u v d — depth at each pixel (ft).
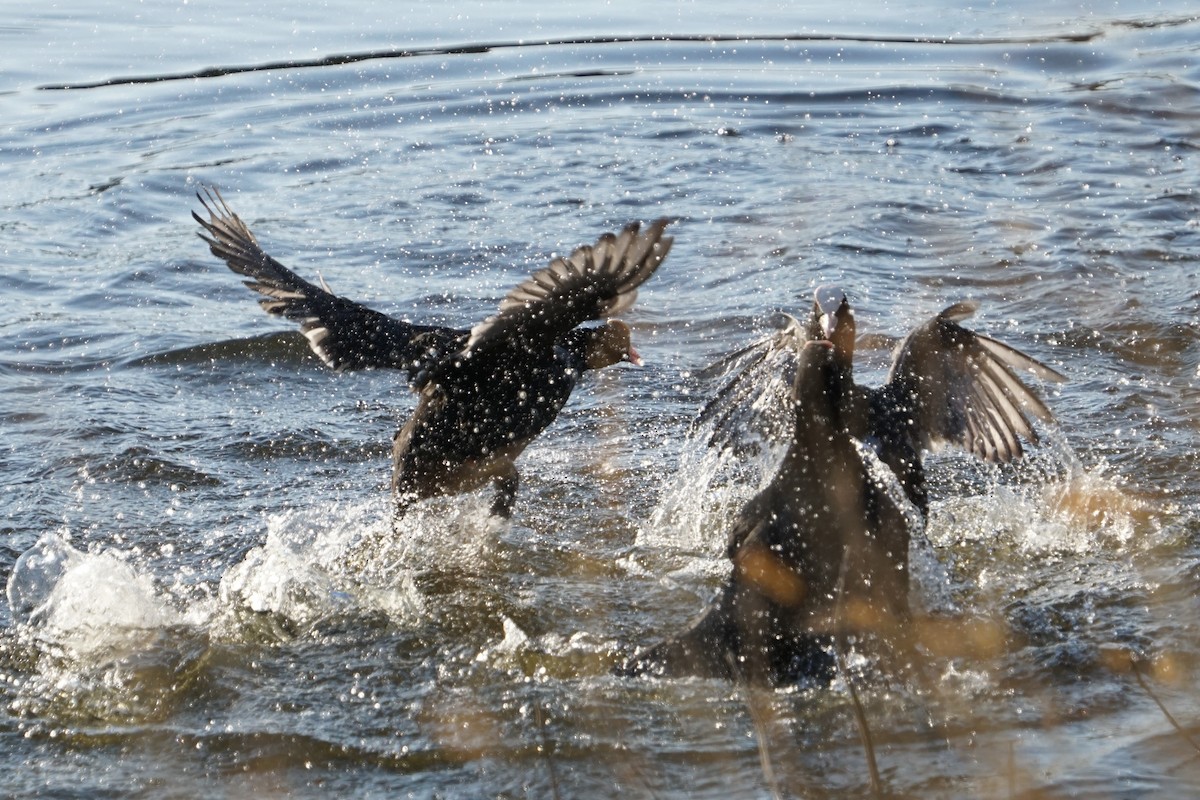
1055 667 23.90
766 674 24.06
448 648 25.86
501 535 31.37
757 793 20.30
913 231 50.06
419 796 20.70
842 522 24.90
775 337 31.37
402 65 73.51
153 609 27.30
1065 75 69.72
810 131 62.49
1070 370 39.01
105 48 76.84
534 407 31.89
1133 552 28.91
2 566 29.37
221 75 71.82
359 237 51.01
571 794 20.54
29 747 22.45
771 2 87.61
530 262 48.34
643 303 45.60
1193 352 39.63
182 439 36.70
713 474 33.91
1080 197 52.70
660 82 70.28
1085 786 19.76
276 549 29.17
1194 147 57.98
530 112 66.59
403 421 38.50
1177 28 75.41
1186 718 21.68
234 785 21.21
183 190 56.49
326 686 24.34
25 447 35.76
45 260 49.55
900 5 85.20
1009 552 29.30
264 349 42.93
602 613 27.48
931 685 23.47
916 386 28.84
